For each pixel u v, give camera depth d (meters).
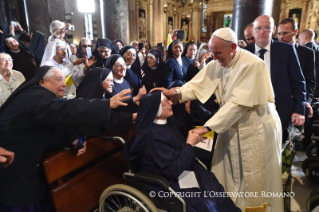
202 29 19.94
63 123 1.41
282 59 1.97
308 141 3.07
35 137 1.50
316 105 2.81
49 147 1.70
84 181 1.85
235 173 1.79
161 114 1.66
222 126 1.57
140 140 1.54
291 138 2.08
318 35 12.12
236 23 3.67
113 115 1.53
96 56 3.47
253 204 1.70
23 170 1.49
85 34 11.41
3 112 1.48
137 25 14.95
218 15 19.88
